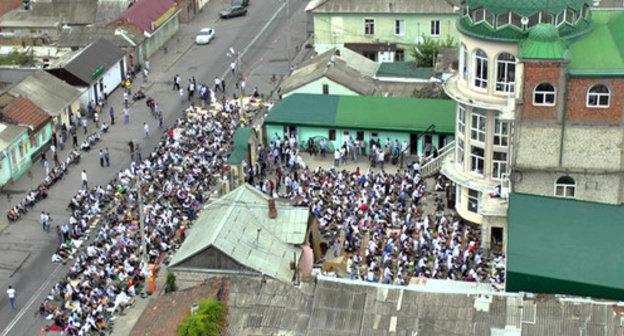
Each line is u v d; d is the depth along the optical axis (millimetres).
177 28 146250
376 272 73562
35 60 125500
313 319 58375
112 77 121438
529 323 56000
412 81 111062
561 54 69562
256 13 154750
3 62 122938
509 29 74188
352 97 102250
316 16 127625
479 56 77188
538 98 71188
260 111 111750
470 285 66188
